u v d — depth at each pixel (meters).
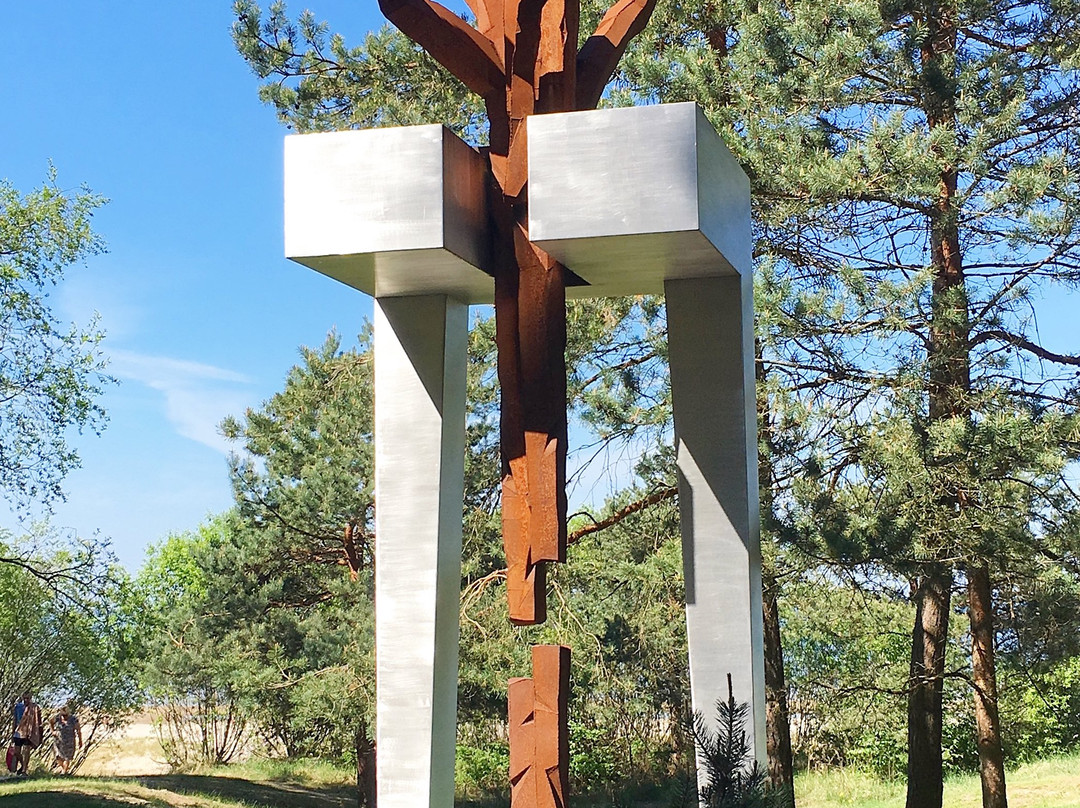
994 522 9.52
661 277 5.81
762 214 10.32
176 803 12.80
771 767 12.10
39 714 20.11
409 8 5.26
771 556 10.46
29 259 17.00
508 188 5.52
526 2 5.50
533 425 5.43
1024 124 10.41
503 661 13.67
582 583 14.55
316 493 17.72
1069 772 15.45
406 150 5.02
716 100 10.41
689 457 5.79
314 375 19.42
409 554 5.72
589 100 5.79
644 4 6.07
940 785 11.34
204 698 25.30
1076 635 10.71
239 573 18.95
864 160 9.48
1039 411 10.02
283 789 20.88
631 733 19.09
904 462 9.50
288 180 5.13
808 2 10.15
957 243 10.79
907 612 14.51
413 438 5.80
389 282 5.61
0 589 22.12
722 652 5.63
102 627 20.64
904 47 9.91
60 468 17.11
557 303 5.45
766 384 10.41
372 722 15.93
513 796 5.24
